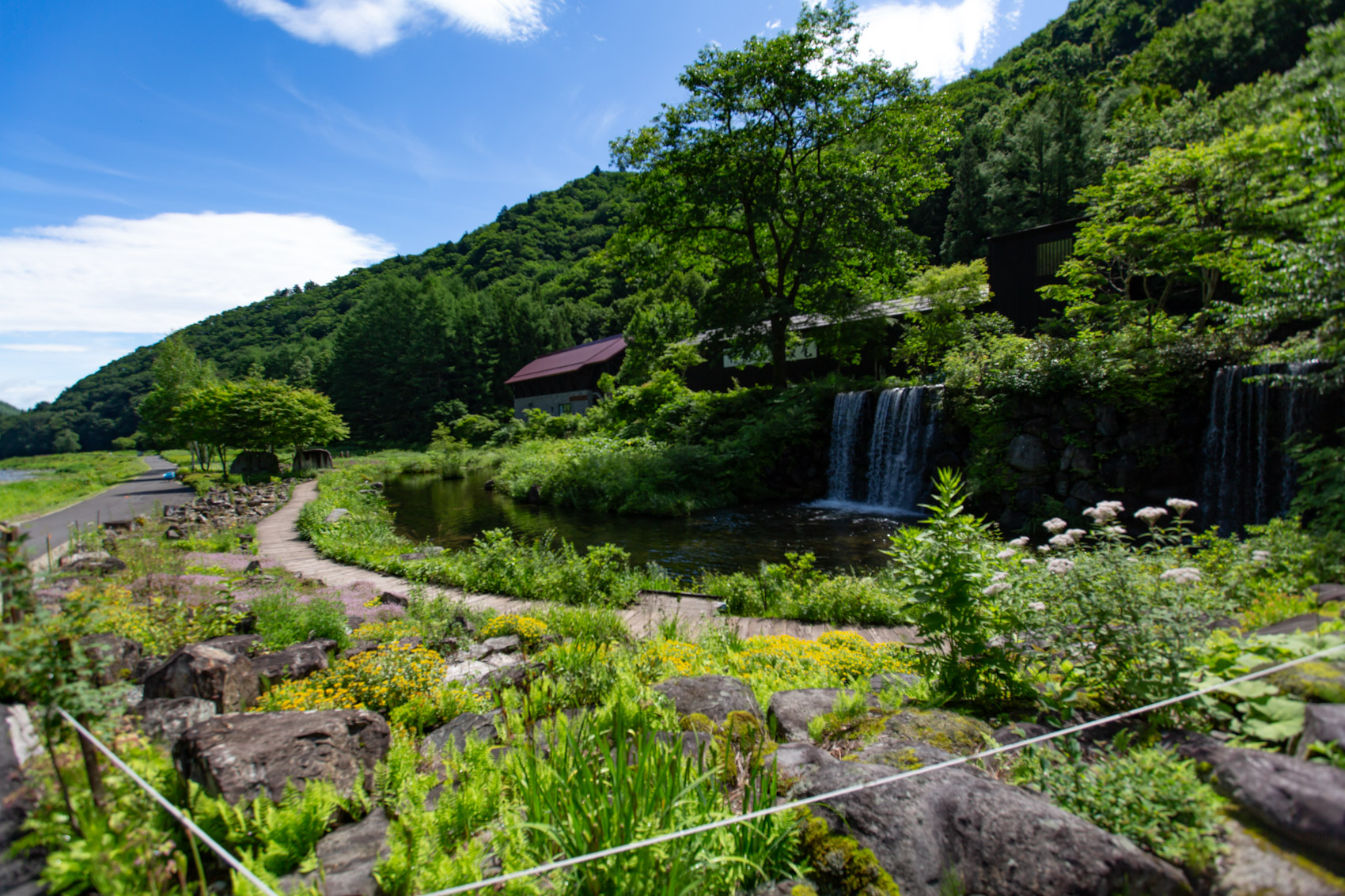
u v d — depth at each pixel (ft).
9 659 7.73
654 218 86.69
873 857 7.46
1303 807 6.07
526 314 262.06
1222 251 36.60
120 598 19.31
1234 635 10.52
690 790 7.82
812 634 24.59
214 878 7.68
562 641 21.74
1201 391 40.47
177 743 9.57
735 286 85.30
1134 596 10.30
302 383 274.16
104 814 7.09
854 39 76.64
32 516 49.60
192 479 90.12
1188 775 7.24
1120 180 47.83
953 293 74.64
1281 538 13.00
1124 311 50.70
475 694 16.06
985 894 6.85
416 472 137.90
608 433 108.99
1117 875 6.27
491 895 7.14
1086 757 8.86
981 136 171.83
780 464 75.97
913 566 12.91
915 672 15.17
